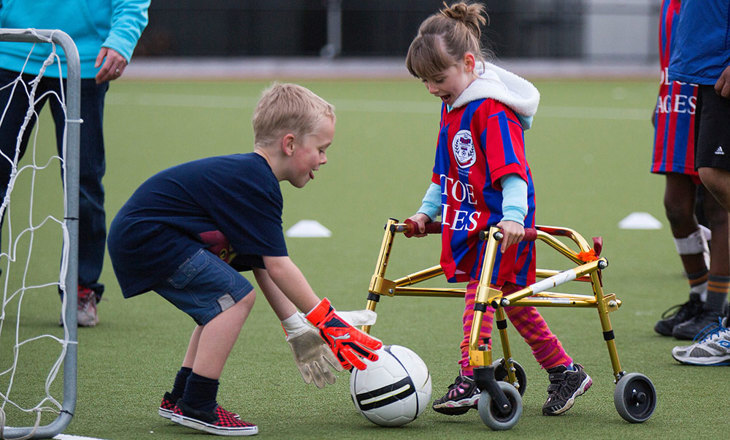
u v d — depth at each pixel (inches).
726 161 394.9
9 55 436.8
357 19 2516.0
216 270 299.0
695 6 398.0
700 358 396.8
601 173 1018.1
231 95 1897.1
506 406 305.6
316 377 323.6
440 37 321.7
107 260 629.9
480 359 299.7
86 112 449.4
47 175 973.8
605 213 794.2
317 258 623.8
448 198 334.3
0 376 372.8
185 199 301.6
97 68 438.3
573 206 824.3
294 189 916.0
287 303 323.6
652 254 645.9
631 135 1341.0
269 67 2417.6
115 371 382.0
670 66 413.4
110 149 1171.9
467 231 326.0
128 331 451.8
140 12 442.0
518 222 305.6
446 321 477.1
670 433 305.3
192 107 1676.9
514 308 332.2
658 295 536.1
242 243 299.6
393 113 1615.4
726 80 384.8
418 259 624.4
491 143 314.7
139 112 1592.0
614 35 2509.8
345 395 354.0
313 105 310.3
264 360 401.7
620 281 570.3
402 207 825.5
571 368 331.0
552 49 2516.0
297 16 2522.1
